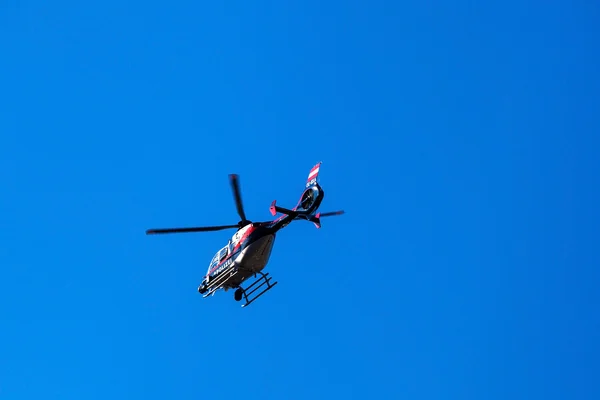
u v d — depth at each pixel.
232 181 124.06
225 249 135.12
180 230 125.00
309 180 130.25
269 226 129.00
